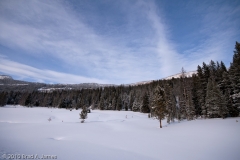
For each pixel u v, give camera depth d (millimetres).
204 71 42156
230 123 21531
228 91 33188
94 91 115250
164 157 10000
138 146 12898
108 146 12734
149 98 61625
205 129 18938
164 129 23094
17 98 125625
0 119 38938
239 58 31141
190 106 34750
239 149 10297
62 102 102375
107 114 55969
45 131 19141
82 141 14273
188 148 11805
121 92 98625
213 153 10172
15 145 10992
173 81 76250
